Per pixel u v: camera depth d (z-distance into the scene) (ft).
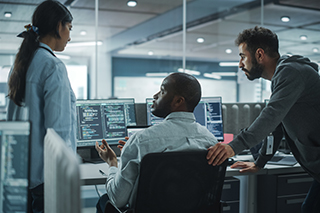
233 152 4.27
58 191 1.97
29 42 4.48
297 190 7.07
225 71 28.50
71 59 29.94
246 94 17.29
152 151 3.77
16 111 4.64
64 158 1.86
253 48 5.29
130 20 30.94
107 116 7.17
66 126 4.43
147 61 35.04
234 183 7.03
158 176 3.70
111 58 33.45
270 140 5.87
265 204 7.29
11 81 4.52
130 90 35.24
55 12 4.54
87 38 29.40
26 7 18.90
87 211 8.66
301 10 20.17
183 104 4.00
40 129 4.42
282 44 20.71
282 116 4.68
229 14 26.30
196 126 4.04
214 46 28.43
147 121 7.50
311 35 20.15
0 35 18.95
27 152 2.51
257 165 5.97
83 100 6.96
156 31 32.55
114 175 4.37
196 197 3.98
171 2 29.94
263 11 21.74
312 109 5.05
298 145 5.28
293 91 4.74
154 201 3.80
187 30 30.99
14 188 2.48
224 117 8.41
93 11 27.14
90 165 6.48
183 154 3.68
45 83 4.35
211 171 3.95
